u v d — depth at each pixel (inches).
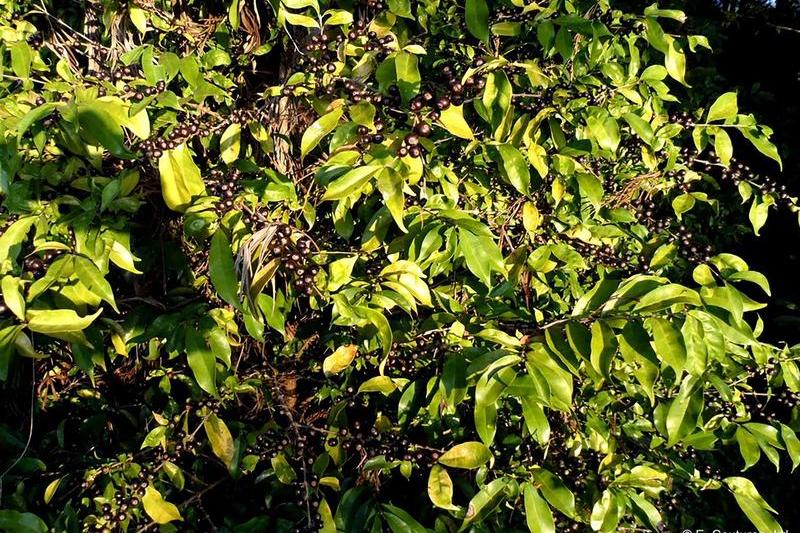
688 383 63.7
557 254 85.8
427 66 99.3
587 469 86.4
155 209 90.0
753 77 227.6
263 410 103.5
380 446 78.5
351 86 67.3
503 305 80.2
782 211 198.1
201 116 80.1
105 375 113.5
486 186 89.7
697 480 87.0
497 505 66.4
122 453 96.9
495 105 61.0
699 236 153.4
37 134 70.2
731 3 229.8
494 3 99.9
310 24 72.2
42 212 68.7
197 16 116.7
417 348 78.8
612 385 94.8
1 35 86.4
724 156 82.2
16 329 50.0
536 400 58.8
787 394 96.0
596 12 87.8
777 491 162.1
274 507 89.0
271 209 75.0
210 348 69.0
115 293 101.0
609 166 106.6
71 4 123.5
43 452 96.9
